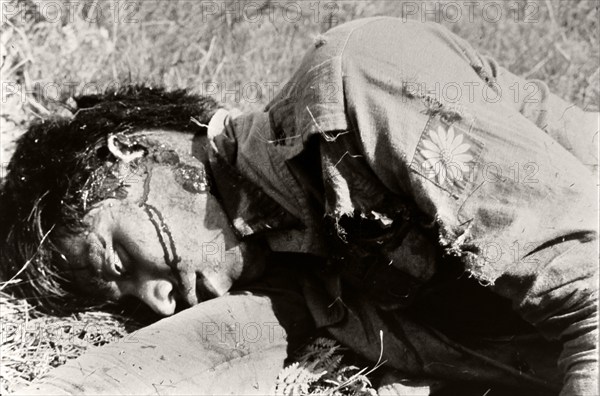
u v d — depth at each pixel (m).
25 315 3.36
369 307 3.07
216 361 2.92
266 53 4.72
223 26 4.79
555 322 2.67
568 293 2.61
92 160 3.13
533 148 2.70
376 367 3.04
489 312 2.98
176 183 3.07
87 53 4.60
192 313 3.01
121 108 3.20
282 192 2.95
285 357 3.07
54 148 3.22
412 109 2.74
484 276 2.65
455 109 2.72
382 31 2.88
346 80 2.79
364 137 2.74
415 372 3.06
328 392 3.02
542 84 3.25
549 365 2.94
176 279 3.09
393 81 2.76
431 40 2.90
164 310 3.13
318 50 2.91
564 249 2.63
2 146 3.99
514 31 4.74
